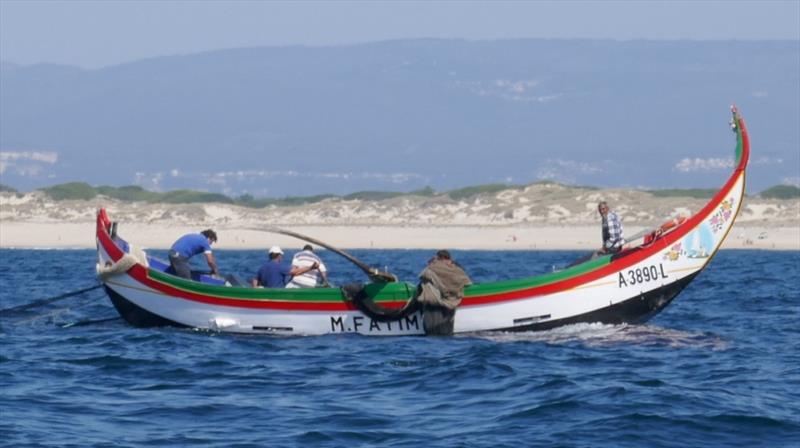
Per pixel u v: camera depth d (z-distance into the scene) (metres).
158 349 72.56
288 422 52.09
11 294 125.44
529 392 57.97
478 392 58.34
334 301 76.81
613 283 76.69
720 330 84.38
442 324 75.69
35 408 54.81
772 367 66.06
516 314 76.19
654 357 69.25
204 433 50.16
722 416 52.12
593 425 50.91
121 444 48.25
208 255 83.50
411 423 51.88
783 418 52.00
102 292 122.25
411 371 64.12
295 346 73.44
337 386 60.44
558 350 71.06
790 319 92.88
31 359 69.50
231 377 63.09
